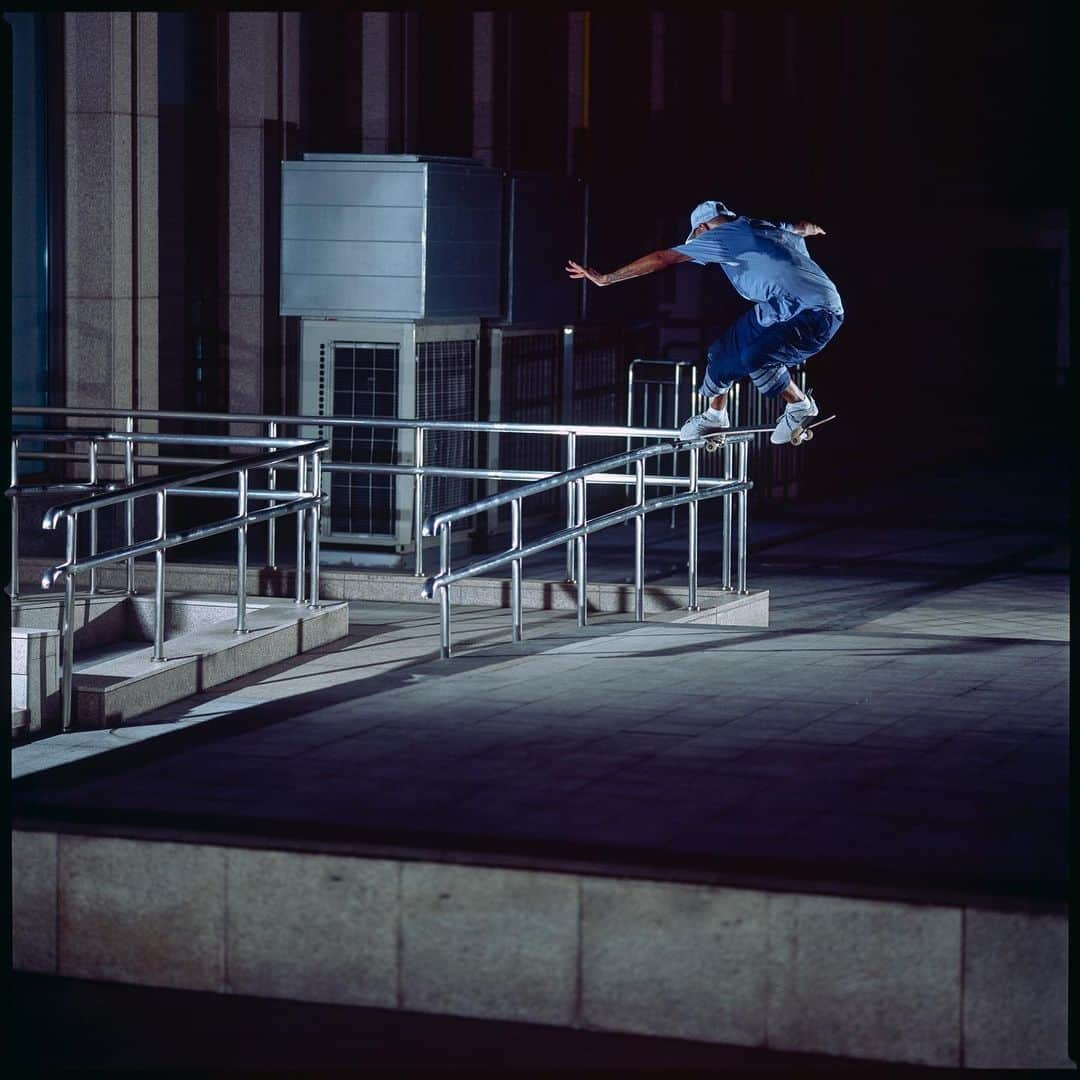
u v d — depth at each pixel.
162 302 17.11
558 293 18.47
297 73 17.95
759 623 14.05
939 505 23.73
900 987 6.45
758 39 29.45
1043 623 15.08
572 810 7.56
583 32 22.80
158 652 10.59
